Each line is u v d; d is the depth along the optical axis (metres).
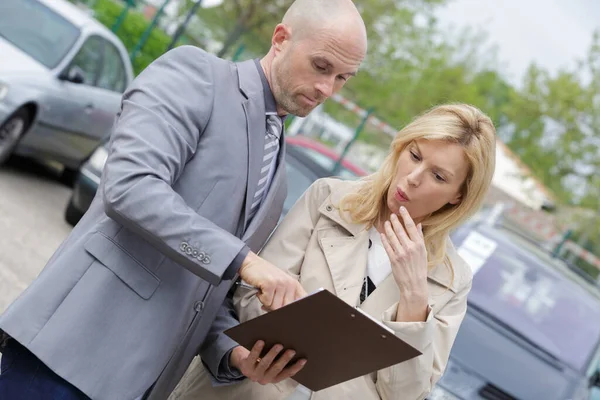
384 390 3.03
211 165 2.75
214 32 19.42
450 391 5.42
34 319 2.62
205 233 2.56
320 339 2.59
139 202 2.53
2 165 9.85
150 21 19.42
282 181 3.06
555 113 20.27
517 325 6.20
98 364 2.65
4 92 8.21
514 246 6.91
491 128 3.07
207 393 3.17
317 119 17.83
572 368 5.98
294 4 2.85
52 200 9.27
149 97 2.66
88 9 18.64
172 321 2.75
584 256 21.47
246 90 2.83
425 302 2.93
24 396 2.68
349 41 2.76
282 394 3.09
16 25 9.08
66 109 9.02
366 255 3.19
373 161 18.02
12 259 6.42
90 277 2.66
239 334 2.70
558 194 21.14
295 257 3.21
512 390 5.58
